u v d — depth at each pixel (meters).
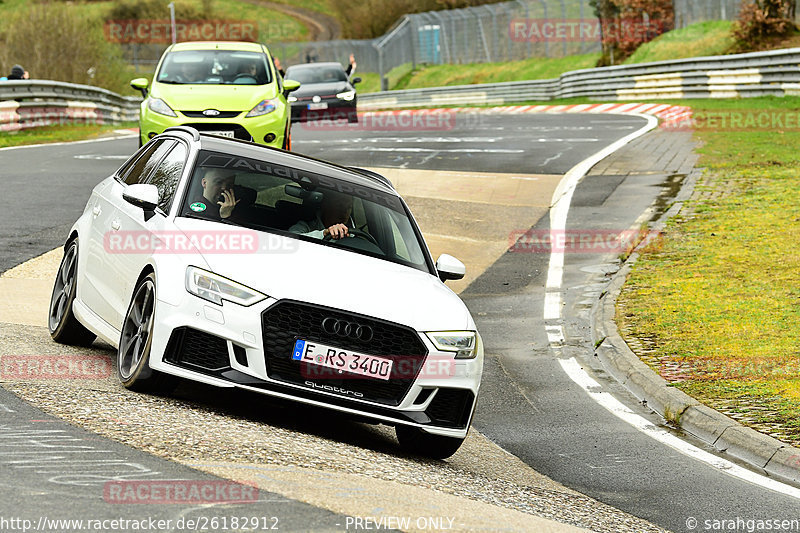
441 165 76.25
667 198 63.78
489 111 140.62
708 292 43.28
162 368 22.75
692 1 172.88
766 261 47.66
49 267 42.59
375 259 26.00
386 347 23.08
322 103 111.25
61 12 170.12
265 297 22.59
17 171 70.06
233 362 22.31
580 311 43.59
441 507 17.92
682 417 29.69
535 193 66.44
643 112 119.38
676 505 22.73
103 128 116.75
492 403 31.48
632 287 45.16
